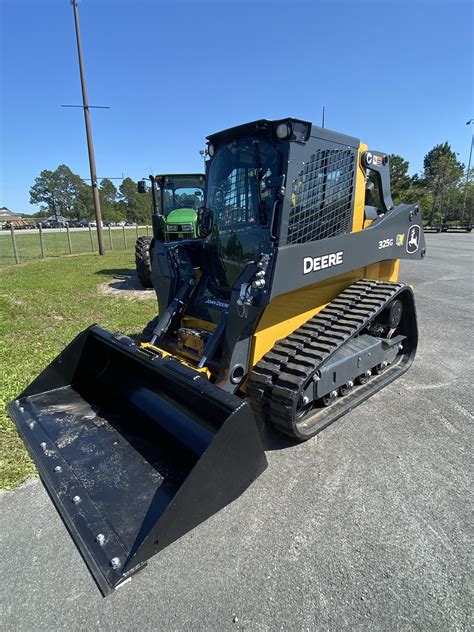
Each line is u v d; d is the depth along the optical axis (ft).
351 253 11.68
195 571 7.07
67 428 9.90
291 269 9.62
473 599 6.49
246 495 8.89
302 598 6.56
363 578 6.89
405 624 6.13
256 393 9.90
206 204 13.05
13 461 9.86
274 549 7.50
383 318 13.23
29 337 19.35
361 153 12.02
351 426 11.51
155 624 6.19
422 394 13.38
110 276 37.45
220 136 11.68
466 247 58.49
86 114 50.60
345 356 11.50
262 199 10.58
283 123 9.51
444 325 20.84
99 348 12.01
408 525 8.00
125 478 8.18
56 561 7.30
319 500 8.71
